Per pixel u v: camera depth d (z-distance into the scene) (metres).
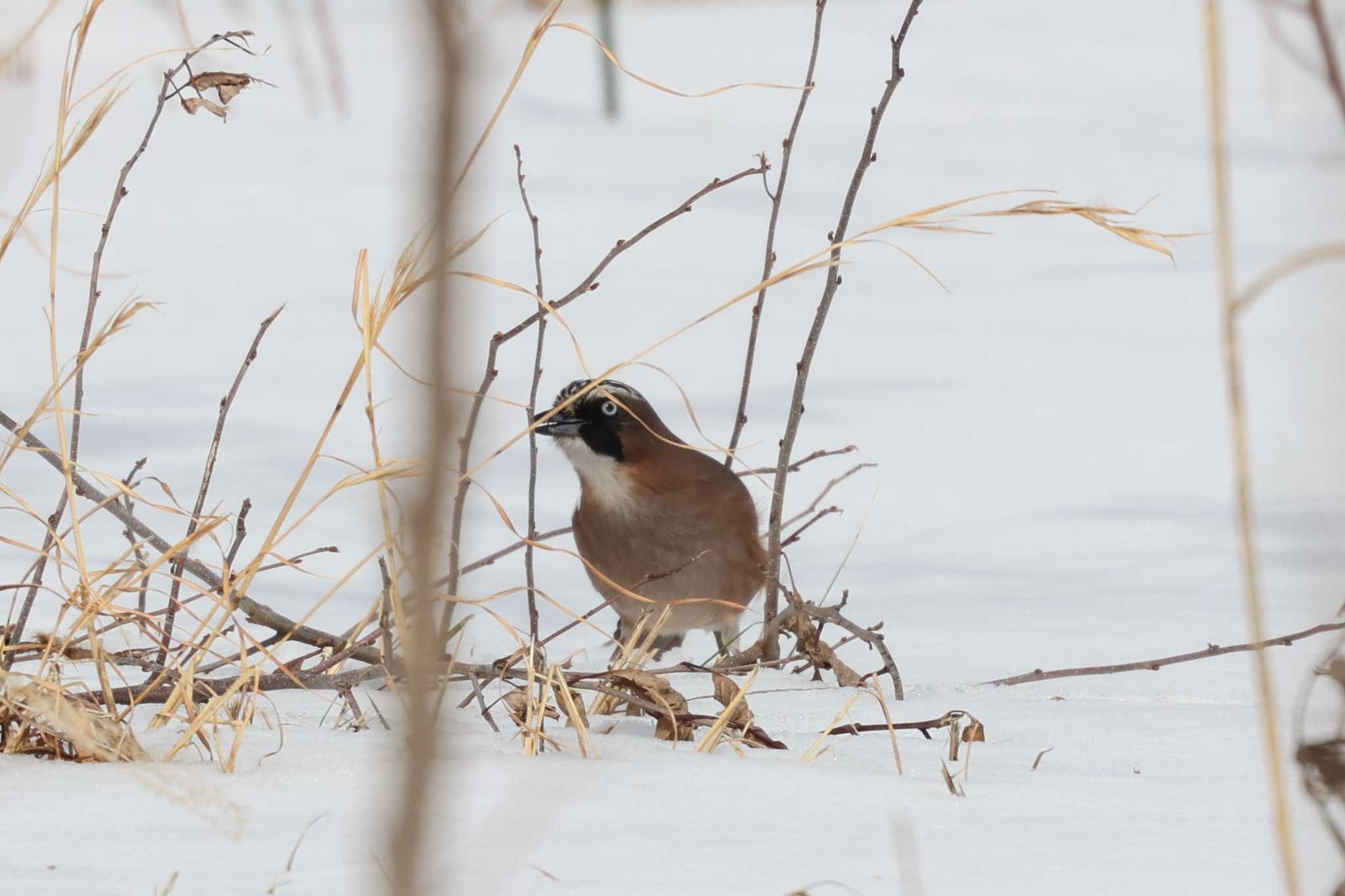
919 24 73.31
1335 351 2.76
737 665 9.22
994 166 41.91
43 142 38.28
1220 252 3.15
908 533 13.16
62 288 24.89
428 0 1.13
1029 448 16.39
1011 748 6.45
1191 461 15.75
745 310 25.11
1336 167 2.81
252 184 36.06
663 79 58.59
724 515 10.41
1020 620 10.41
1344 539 3.25
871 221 33.94
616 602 10.54
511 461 15.79
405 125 1.18
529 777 5.24
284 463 14.54
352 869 3.98
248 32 7.31
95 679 7.44
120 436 15.64
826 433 16.98
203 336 21.81
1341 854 3.80
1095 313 25.38
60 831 4.39
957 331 23.75
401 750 1.42
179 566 7.61
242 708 6.34
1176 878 4.17
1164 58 66.88
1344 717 3.87
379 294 5.93
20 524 11.91
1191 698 7.98
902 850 4.42
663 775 5.35
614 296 25.69
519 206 34.72
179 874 3.94
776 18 72.50
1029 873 4.21
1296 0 3.03
